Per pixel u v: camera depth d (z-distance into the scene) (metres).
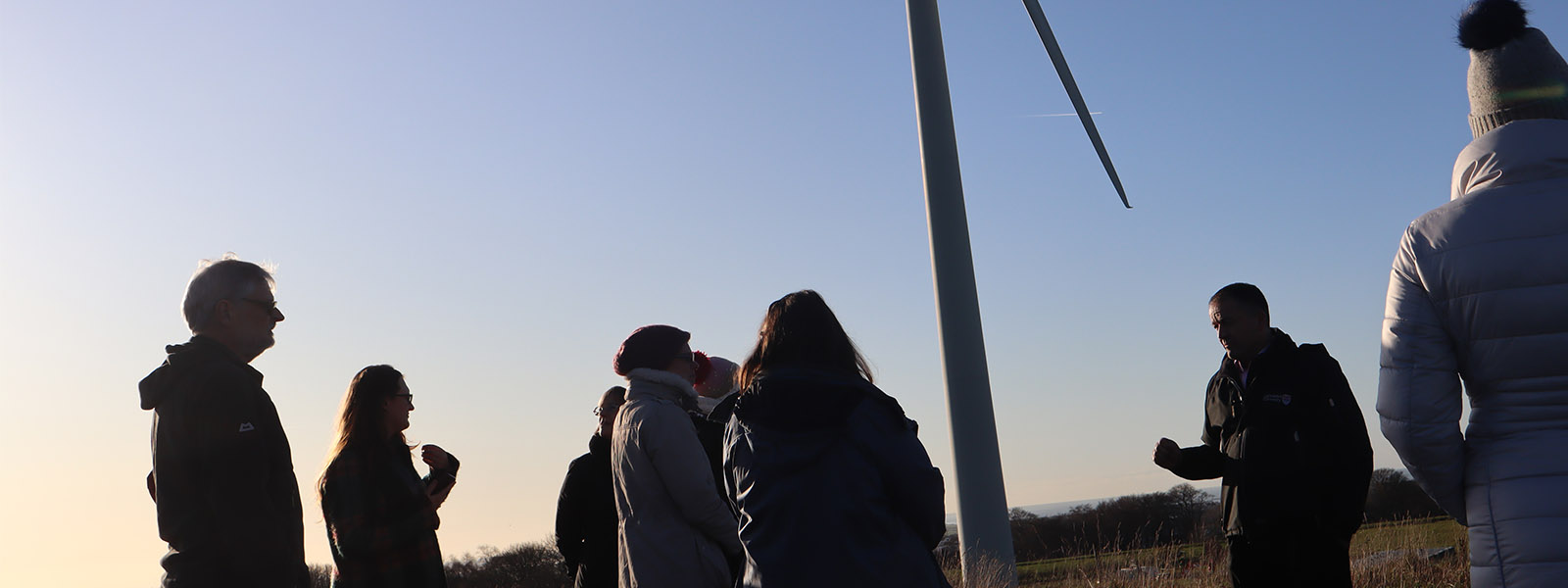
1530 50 2.60
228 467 3.02
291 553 3.14
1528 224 2.46
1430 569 7.06
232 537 2.98
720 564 3.80
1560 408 2.44
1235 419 4.28
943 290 9.09
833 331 2.93
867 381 3.03
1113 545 8.97
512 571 16.58
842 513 2.66
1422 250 2.62
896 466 2.68
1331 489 3.94
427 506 4.38
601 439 5.05
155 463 3.13
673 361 4.14
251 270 3.41
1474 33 2.65
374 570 4.19
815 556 2.65
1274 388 4.08
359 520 4.20
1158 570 7.82
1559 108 2.61
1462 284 2.52
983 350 8.99
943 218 9.23
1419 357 2.60
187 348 3.21
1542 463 2.42
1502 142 2.57
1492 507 2.47
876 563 2.64
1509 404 2.50
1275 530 4.02
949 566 9.14
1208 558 7.75
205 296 3.32
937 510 2.73
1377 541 7.92
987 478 8.62
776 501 2.72
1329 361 4.09
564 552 5.07
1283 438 4.02
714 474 4.61
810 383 2.79
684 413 3.93
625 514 3.96
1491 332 2.49
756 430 2.82
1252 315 4.22
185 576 2.97
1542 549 2.35
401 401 4.43
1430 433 2.56
